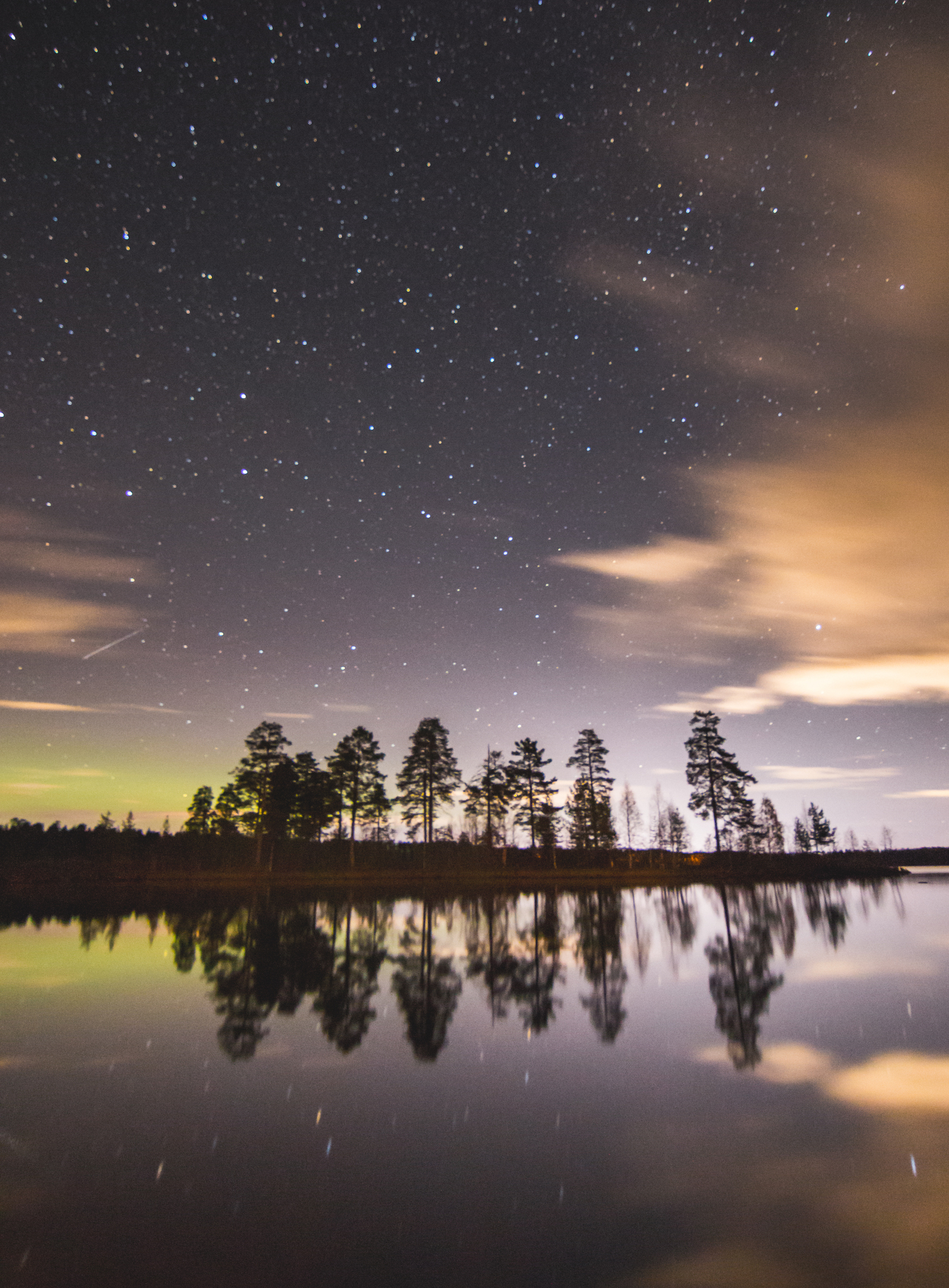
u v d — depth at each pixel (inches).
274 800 1996.8
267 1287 153.6
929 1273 157.8
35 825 2812.5
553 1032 363.9
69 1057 324.5
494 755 2335.1
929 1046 328.8
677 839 3061.0
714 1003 426.3
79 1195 197.2
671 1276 157.6
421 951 645.9
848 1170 207.3
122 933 775.1
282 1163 217.0
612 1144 228.1
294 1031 369.7
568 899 1268.5
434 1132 239.8
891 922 868.0
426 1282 155.7
